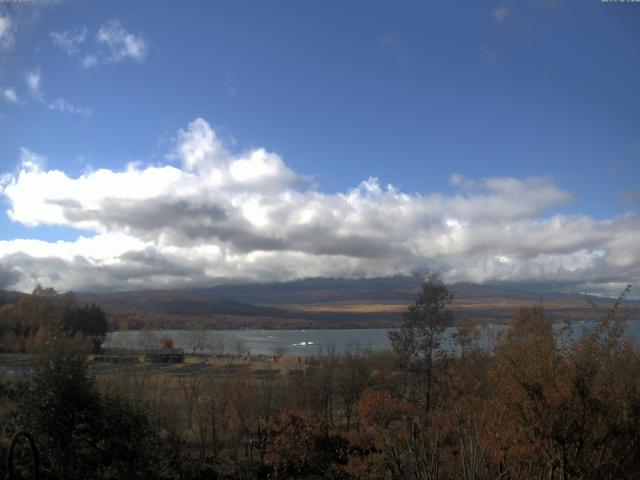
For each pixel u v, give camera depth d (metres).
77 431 19.61
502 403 15.19
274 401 58.31
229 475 36.41
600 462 13.91
